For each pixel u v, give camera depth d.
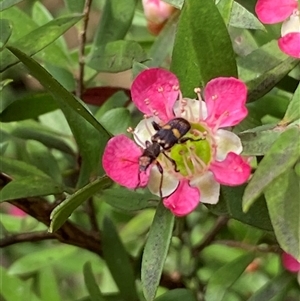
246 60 0.11
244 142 0.09
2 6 0.12
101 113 0.14
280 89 0.12
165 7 0.13
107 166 0.09
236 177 0.09
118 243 0.13
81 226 0.15
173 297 0.12
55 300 0.16
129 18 0.13
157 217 0.09
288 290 0.13
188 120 0.09
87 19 0.13
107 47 0.13
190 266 0.14
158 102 0.09
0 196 0.11
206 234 0.15
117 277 0.13
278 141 0.08
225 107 0.09
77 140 0.12
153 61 0.13
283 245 0.08
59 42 0.14
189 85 0.09
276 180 0.08
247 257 0.13
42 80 0.09
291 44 0.09
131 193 0.11
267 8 0.10
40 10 0.15
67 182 0.14
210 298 0.12
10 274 0.16
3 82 0.13
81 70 0.13
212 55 0.09
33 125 0.15
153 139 0.09
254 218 0.09
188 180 0.09
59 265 0.17
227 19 0.10
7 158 0.12
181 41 0.09
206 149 0.09
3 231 0.15
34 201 0.13
